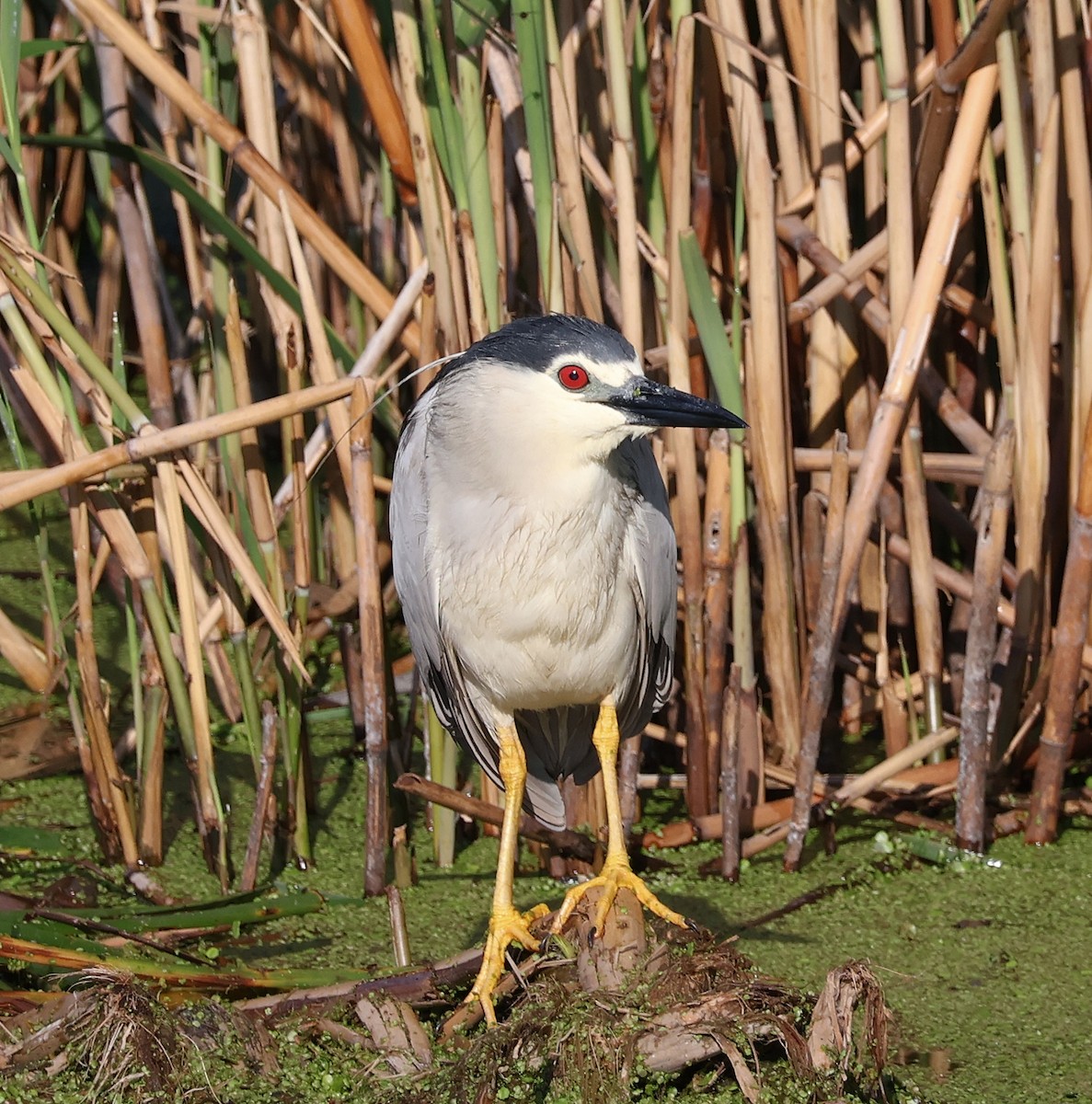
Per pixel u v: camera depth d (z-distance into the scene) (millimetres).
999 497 7594
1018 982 6871
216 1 9070
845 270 8094
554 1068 5551
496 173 7660
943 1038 6422
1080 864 7945
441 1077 5699
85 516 7699
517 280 8922
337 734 9727
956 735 8234
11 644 9562
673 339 7668
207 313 8984
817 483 8930
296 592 8109
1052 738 8008
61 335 7320
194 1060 5855
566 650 6559
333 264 7938
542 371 6160
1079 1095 5941
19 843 8141
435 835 8336
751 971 6000
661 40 8500
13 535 11805
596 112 8414
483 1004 6035
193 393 10562
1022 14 8180
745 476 8930
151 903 7734
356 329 9914
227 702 9555
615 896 5938
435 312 7668
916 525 8352
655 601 6926
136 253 9461
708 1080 5695
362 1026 6176
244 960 7129
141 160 7727
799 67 8359
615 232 8453
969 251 9227
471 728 7082
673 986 5691
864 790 8234
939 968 7020
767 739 9039
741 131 7621
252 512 8023
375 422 10070
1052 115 7477
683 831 8328
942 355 9477
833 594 7664
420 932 7477
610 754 6730
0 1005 6238
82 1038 5793
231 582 7977
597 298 7727
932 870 7965
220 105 9055
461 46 7258
